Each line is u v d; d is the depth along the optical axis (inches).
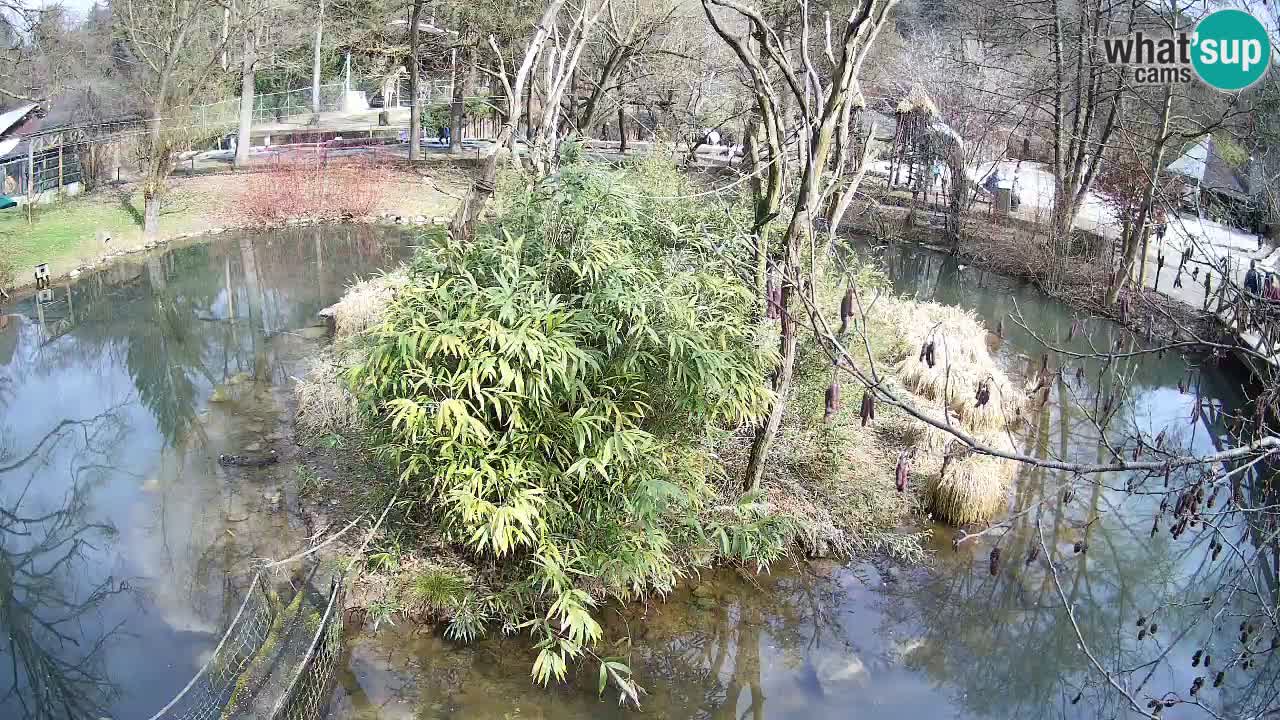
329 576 286.2
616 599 287.1
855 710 252.7
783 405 311.4
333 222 900.6
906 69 974.4
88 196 876.6
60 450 418.3
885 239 861.8
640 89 797.9
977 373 427.2
